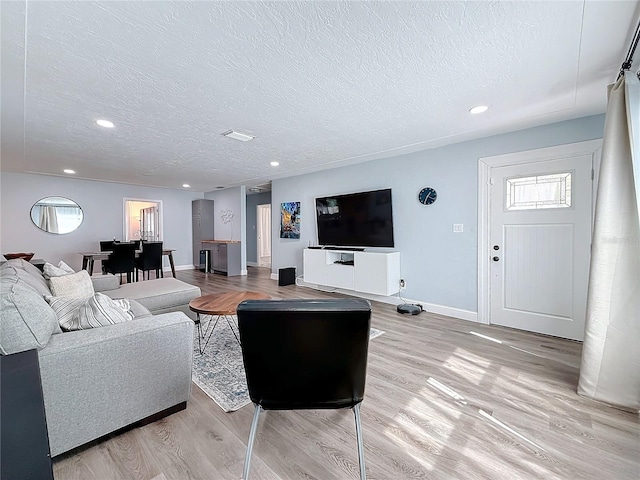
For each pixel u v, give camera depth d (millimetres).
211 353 2732
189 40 1634
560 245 3002
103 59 1804
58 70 1918
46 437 823
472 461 1458
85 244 6469
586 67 1938
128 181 6594
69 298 1930
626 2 1371
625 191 1903
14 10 1369
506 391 2082
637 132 1805
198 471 1398
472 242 3586
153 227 8117
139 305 2725
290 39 1638
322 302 1226
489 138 3395
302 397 1326
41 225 5953
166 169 5176
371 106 2523
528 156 3123
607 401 1926
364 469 1304
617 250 1927
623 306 1901
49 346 1423
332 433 1681
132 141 3471
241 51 1741
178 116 2717
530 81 2119
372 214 4508
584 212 2850
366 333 1227
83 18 1442
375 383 2201
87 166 4906
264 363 1271
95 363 1508
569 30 1573
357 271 4461
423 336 3121
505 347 2822
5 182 5578
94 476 1364
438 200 3848
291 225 6000
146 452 1515
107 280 3500
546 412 1847
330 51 1752
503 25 1532
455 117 2797
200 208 8070
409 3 1376
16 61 1807
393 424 1748
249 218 9266
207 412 1862
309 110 2600
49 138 3334
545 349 2768
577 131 2850
